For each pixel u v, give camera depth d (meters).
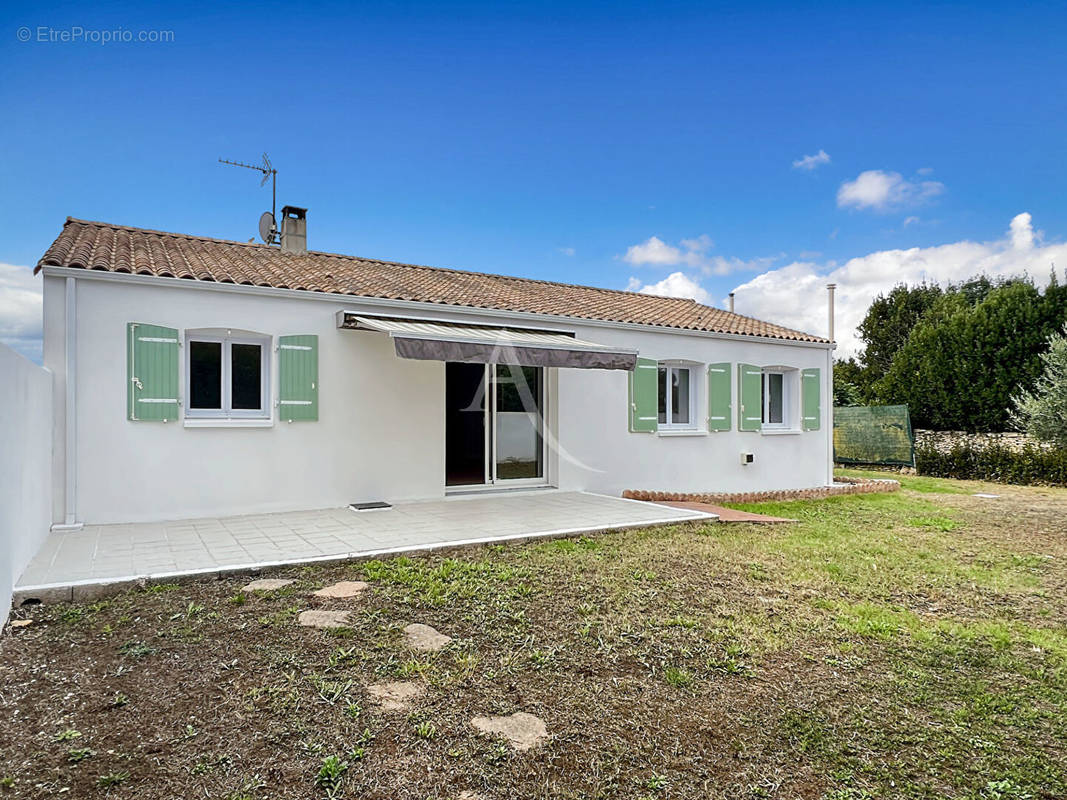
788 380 21.12
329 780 3.92
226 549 9.43
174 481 11.59
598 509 13.77
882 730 4.82
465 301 14.95
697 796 3.92
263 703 4.88
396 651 5.96
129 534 10.30
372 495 13.68
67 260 10.88
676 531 12.24
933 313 36.97
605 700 5.16
